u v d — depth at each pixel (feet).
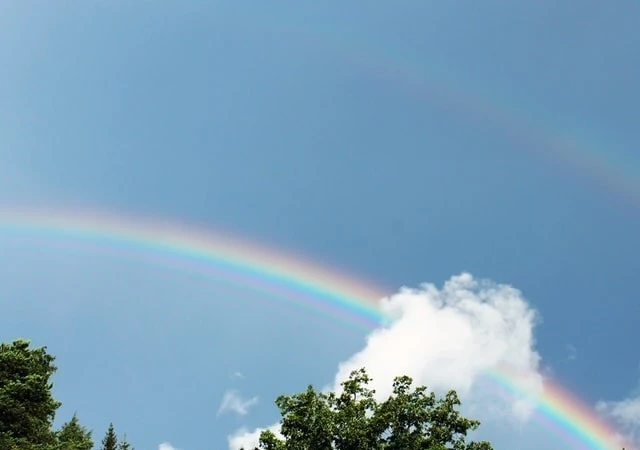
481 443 98.17
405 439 94.73
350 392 100.48
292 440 91.71
